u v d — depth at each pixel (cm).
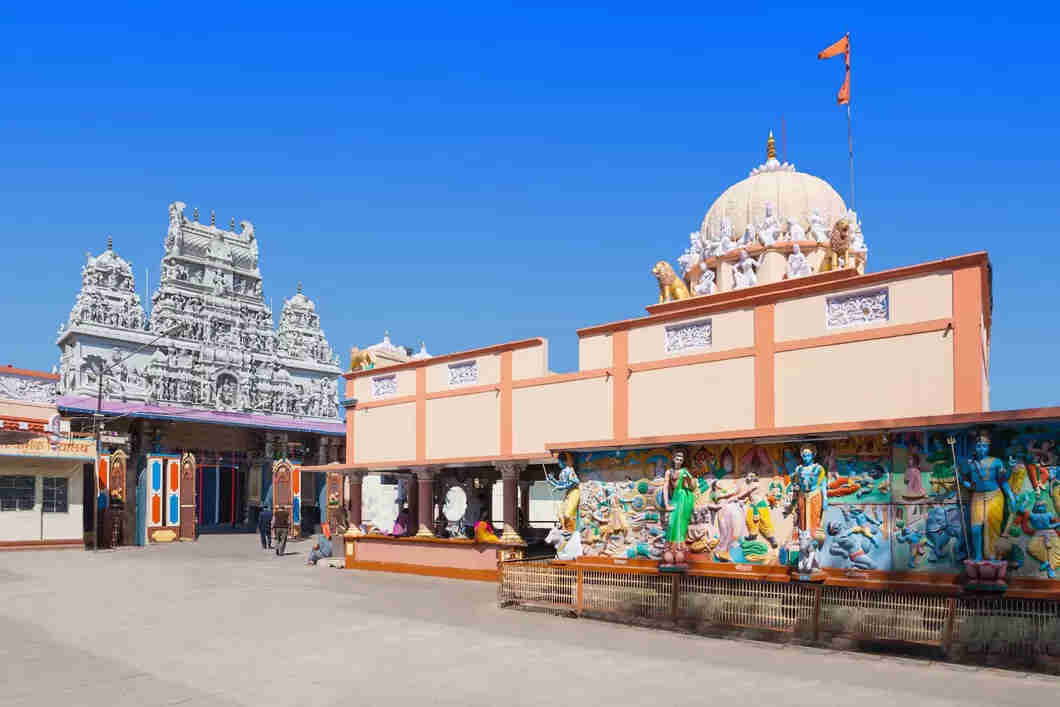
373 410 2620
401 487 2658
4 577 2216
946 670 993
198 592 1853
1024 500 1052
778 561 1273
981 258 1449
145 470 3950
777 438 1276
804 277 1875
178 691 901
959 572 1102
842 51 2328
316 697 873
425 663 1047
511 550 2127
